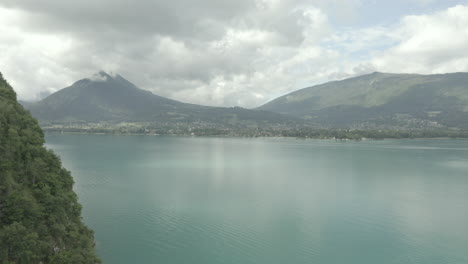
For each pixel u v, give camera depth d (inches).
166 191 5959.6
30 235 2516.0
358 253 3550.7
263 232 4062.5
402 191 6245.1
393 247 3710.6
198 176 7554.1
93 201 5187.0
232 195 5767.7
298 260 3368.6
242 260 3344.0
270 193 5959.6
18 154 3223.4
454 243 3826.3
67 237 2974.9
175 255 3410.4
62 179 3695.9
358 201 5482.3
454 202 5477.4
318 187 6520.7
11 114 3708.2
